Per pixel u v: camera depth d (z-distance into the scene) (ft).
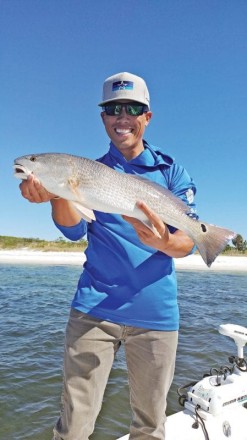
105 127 3.83
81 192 3.37
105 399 6.68
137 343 3.54
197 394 4.58
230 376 4.78
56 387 7.04
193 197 3.97
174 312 3.60
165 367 3.51
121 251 3.52
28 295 17.87
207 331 11.67
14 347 9.42
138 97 3.61
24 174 3.32
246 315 14.65
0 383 7.12
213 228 3.45
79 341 3.47
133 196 3.36
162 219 3.46
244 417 4.45
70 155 3.43
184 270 36.60
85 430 3.46
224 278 30.19
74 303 3.60
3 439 5.44
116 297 3.50
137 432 3.60
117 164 3.80
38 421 5.91
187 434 4.19
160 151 3.97
